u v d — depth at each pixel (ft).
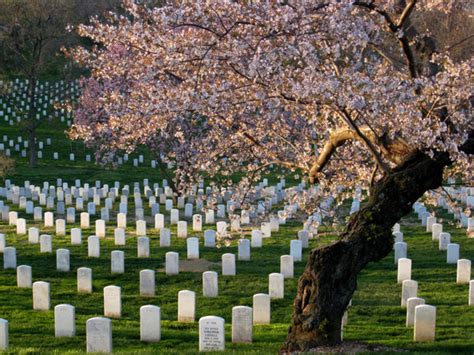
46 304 73.67
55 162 197.67
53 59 252.01
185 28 55.72
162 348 59.11
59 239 111.65
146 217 133.59
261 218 69.56
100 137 139.33
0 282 86.53
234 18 52.47
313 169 60.64
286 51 51.44
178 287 85.30
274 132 62.23
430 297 80.28
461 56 123.85
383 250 52.37
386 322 71.20
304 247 104.01
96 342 57.47
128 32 58.23
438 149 51.11
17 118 233.35
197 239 98.17
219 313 75.00
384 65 60.75
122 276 89.86
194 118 75.56
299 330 52.70
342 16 50.55
